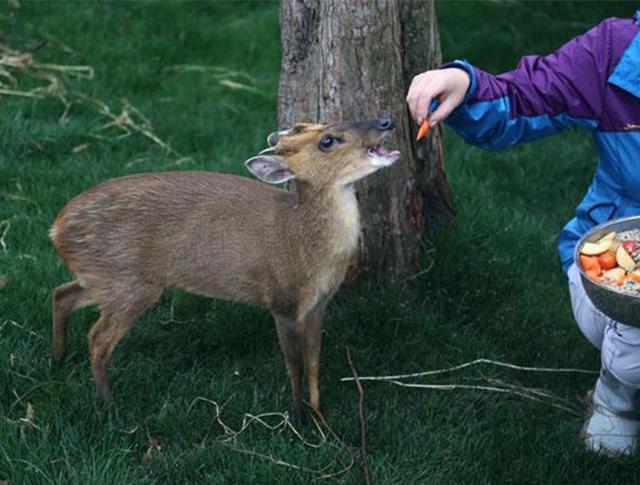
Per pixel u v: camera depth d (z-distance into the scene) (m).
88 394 5.91
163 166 8.48
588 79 5.24
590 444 5.75
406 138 6.69
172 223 5.79
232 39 11.00
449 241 7.20
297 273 5.74
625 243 5.02
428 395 6.18
